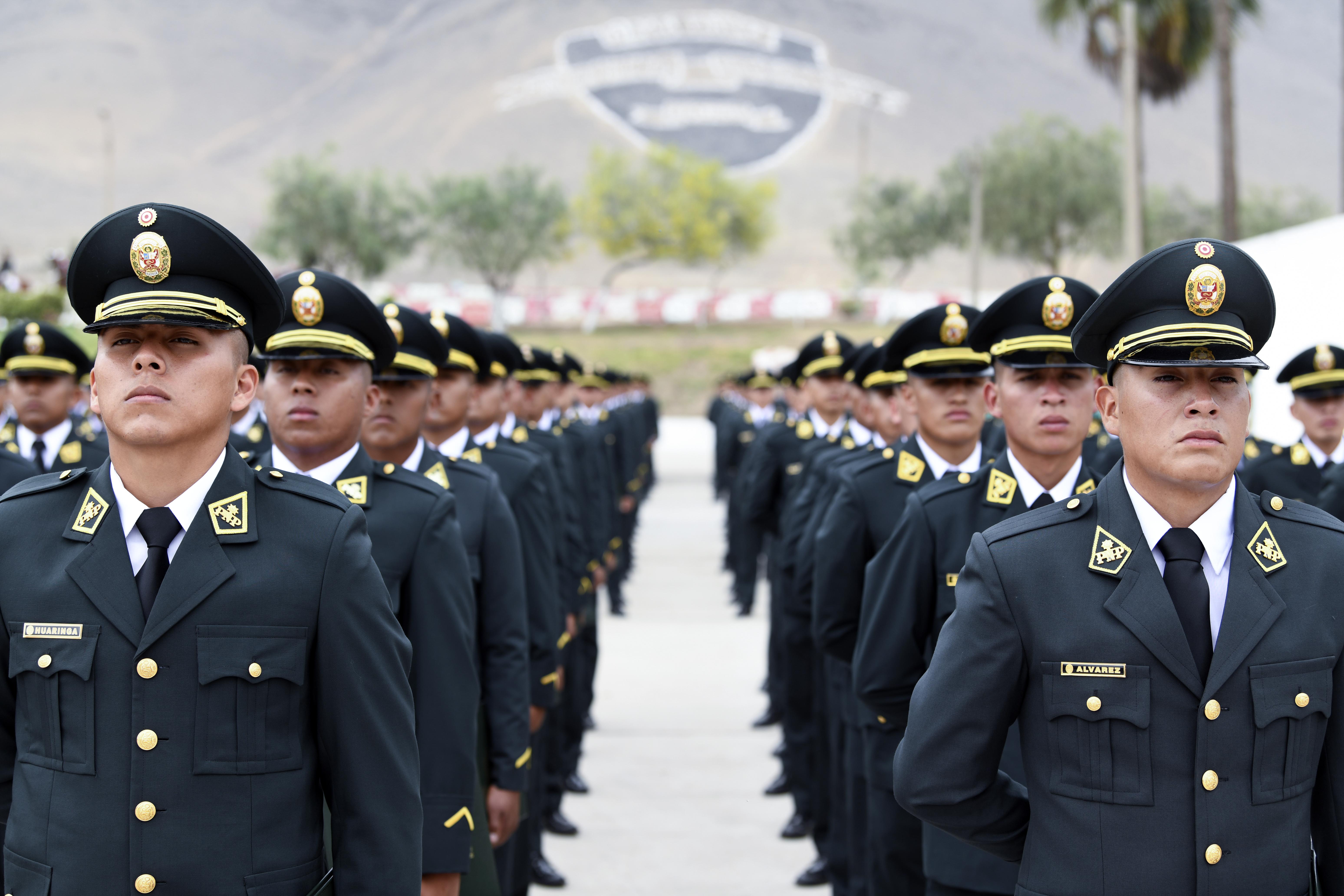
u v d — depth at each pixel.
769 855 5.86
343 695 2.14
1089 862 2.10
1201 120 102.12
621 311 57.72
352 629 2.14
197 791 2.01
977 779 2.26
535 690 4.46
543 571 4.53
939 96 101.81
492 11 107.88
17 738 2.10
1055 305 3.37
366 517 2.98
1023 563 2.25
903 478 4.16
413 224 57.38
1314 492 5.84
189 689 2.03
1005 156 43.56
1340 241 8.65
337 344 3.16
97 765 2.00
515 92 96.06
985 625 2.25
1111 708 2.11
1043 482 3.51
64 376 6.55
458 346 4.47
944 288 70.44
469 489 3.83
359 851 2.14
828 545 4.18
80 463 6.40
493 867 3.24
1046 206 43.12
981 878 3.18
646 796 6.72
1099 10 25.44
